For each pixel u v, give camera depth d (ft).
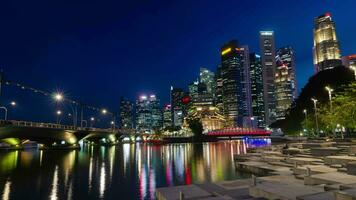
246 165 144.56
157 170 177.06
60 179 141.79
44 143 435.94
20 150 419.95
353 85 215.72
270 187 68.03
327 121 275.18
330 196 54.29
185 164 209.05
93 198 99.45
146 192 108.88
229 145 592.19
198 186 83.30
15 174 159.63
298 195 58.75
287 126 501.56
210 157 270.67
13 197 102.12
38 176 151.84
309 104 403.75
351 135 348.18
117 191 111.24
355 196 47.70
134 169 182.91
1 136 324.60
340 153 128.26
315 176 77.15
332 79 386.11
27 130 333.21
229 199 63.31
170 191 75.20
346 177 75.20
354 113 210.18
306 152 153.99
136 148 518.78
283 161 135.54
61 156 303.48
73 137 444.55
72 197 101.14
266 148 234.38
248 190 75.25
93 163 223.71
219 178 134.82
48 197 101.55
